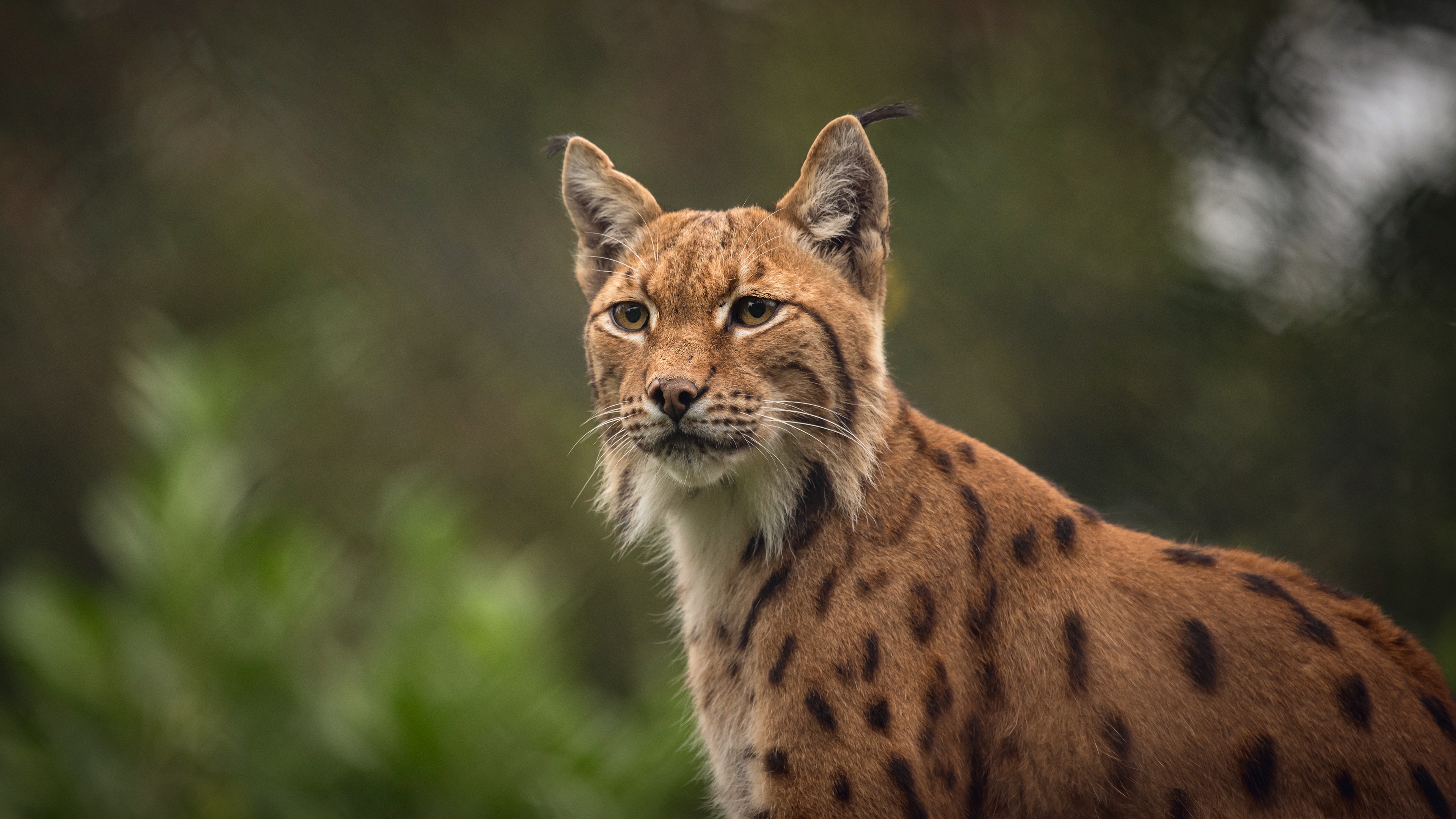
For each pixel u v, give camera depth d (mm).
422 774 13789
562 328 22203
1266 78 19797
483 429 22453
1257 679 7742
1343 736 7613
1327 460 19500
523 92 22984
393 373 22125
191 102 22922
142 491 15023
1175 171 20531
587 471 22406
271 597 14742
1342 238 19250
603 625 22156
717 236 8852
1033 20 21953
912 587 7895
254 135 22812
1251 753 7605
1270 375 19766
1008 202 20328
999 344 19812
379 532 17375
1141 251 20281
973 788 7828
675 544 9117
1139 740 7699
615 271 9344
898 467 8398
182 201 23781
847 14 23234
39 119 23609
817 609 8016
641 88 23609
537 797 13906
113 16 23250
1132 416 19750
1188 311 19875
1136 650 7844
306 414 21516
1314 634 7918
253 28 22609
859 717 7633
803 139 22531
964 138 21016
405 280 22344
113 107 23719
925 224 20047
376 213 22516
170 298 23531
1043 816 7801
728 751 8375
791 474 8445
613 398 9117
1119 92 21109
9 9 23328
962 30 22812
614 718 16828
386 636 15562
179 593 14391
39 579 16047
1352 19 19719
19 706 15188
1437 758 7672
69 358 24469
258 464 18078
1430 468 19141
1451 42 19328
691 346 8461
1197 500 19484
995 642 7934
